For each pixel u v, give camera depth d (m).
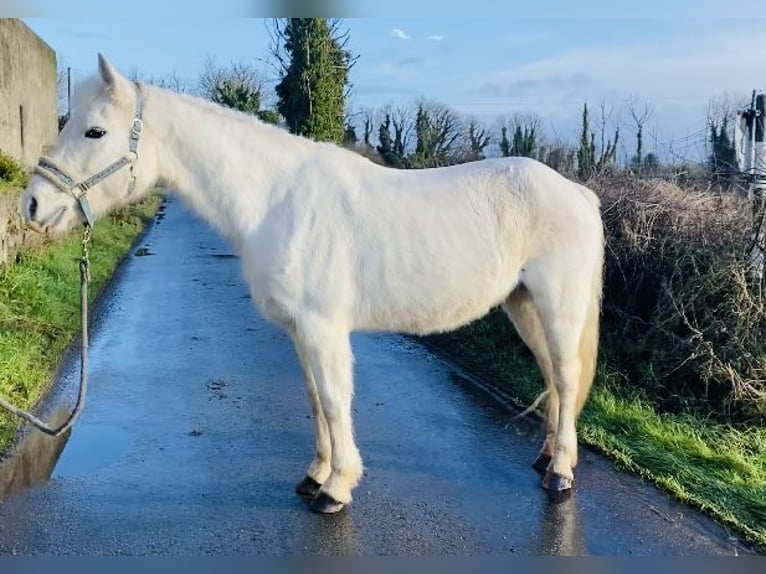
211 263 13.19
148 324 7.96
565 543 3.24
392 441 4.52
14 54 14.22
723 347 4.98
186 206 3.65
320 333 3.43
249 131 3.55
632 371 5.60
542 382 5.75
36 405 5.08
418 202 3.55
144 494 3.70
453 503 3.65
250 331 7.68
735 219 5.19
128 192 3.45
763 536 3.26
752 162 5.46
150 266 12.70
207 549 3.15
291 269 3.39
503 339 6.87
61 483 3.81
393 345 7.27
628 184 6.09
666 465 4.07
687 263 5.32
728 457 4.20
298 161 3.55
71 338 7.09
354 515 3.51
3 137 13.30
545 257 3.67
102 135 3.34
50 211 3.29
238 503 3.62
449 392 5.61
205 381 5.79
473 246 3.56
